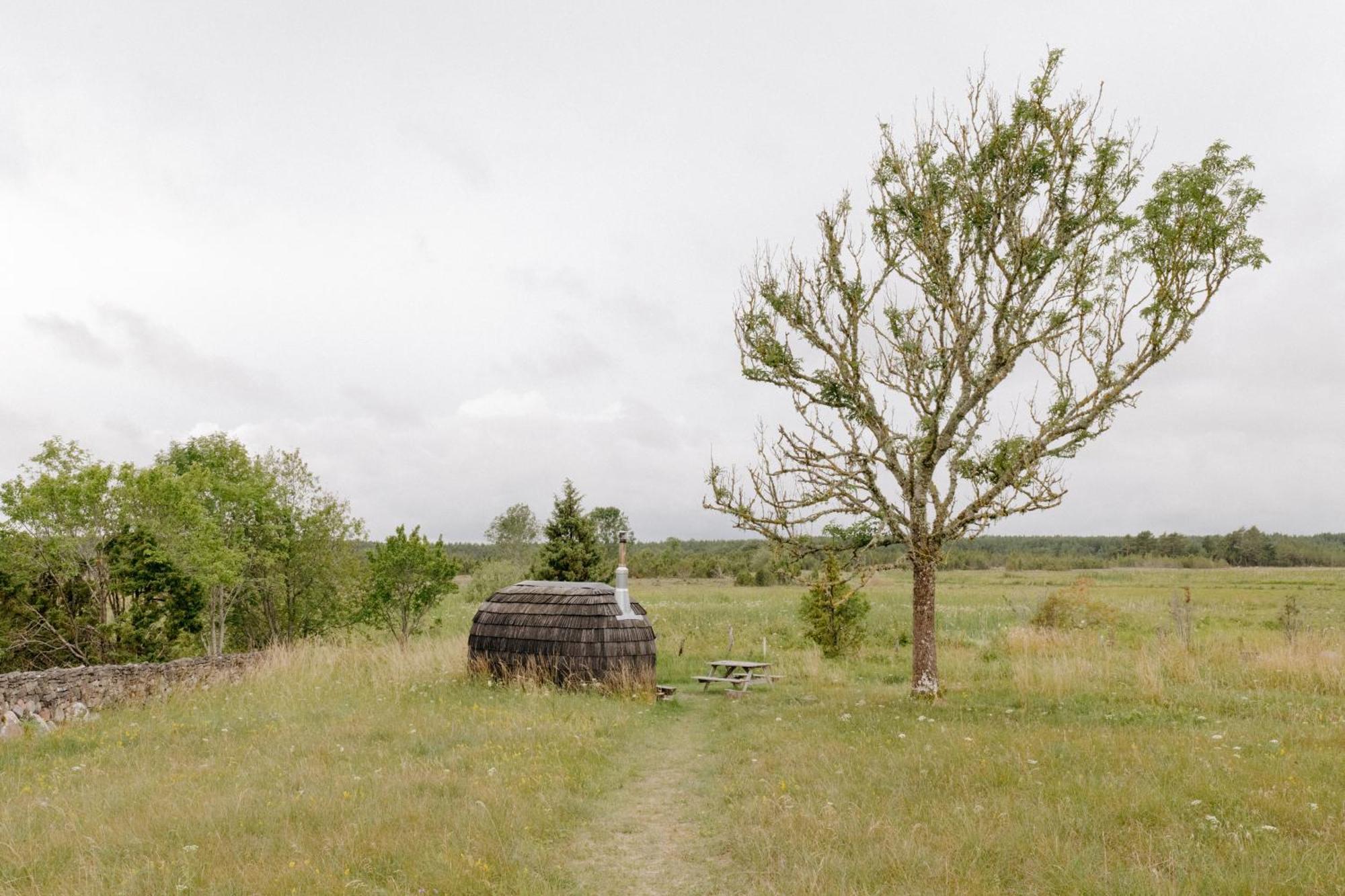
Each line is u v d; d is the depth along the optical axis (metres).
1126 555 148.38
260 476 32.62
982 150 17.95
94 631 25.80
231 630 34.41
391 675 21.59
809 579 18.61
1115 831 7.50
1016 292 17.64
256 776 10.41
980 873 6.53
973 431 18.28
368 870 6.91
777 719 15.27
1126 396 16.86
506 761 11.11
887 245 19.06
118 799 9.27
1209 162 16.48
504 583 54.47
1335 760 10.41
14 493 24.52
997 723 14.12
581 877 7.28
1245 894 5.96
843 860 6.88
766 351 18.45
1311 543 148.00
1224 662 22.22
